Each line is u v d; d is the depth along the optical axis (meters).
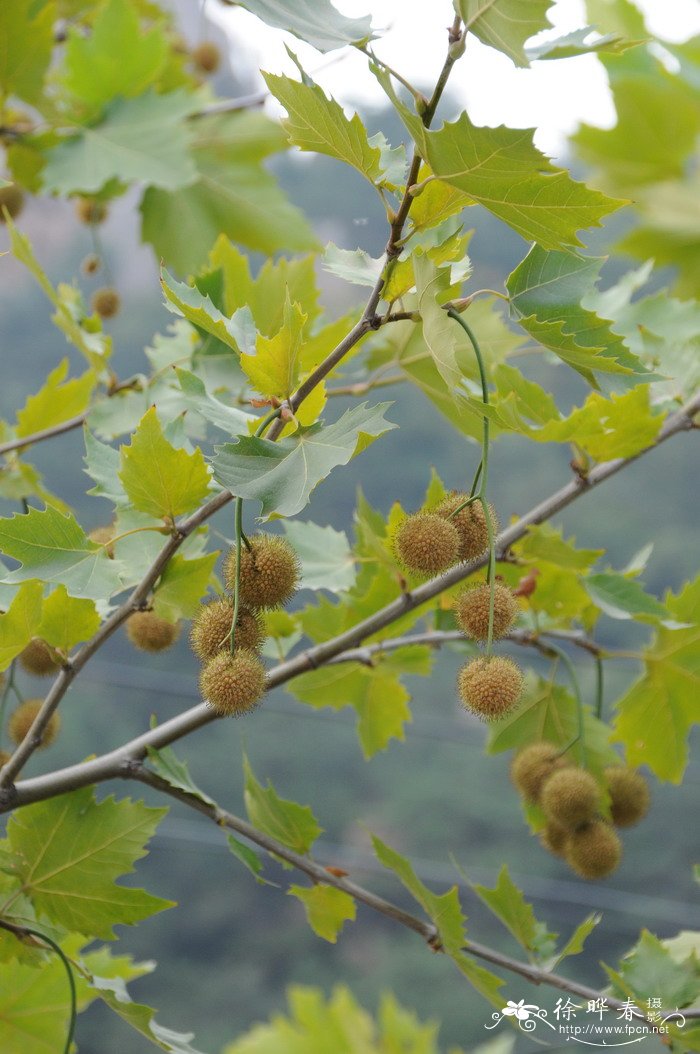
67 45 1.53
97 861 1.22
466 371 1.32
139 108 1.54
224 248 1.33
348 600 1.34
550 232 1.13
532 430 1.28
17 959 1.24
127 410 1.34
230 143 1.69
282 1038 1.17
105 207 1.61
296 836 1.27
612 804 1.35
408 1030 1.17
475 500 1.18
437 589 1.26
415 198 1.15
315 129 1.14
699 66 1.86
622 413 1.28
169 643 1.27
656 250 1.95
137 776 1.22
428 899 1.23
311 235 1.71
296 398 1.15
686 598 1.34
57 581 1.18
